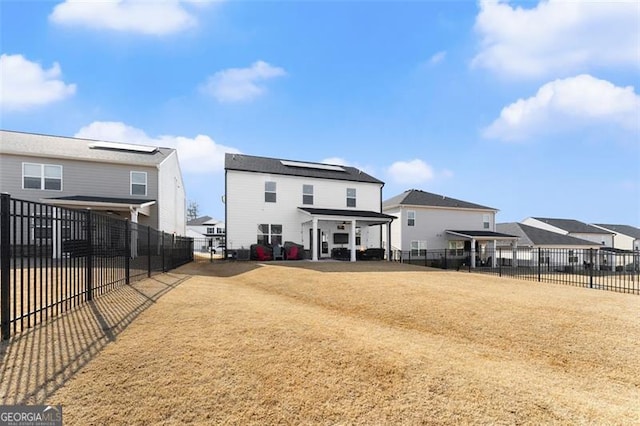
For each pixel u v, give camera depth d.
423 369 3.96
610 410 3.31
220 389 3.23
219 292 8.45
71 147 19.64
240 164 22.77
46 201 16.02
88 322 5.02
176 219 26.50
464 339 5.68
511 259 32.84
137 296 7.25
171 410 2.84
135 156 20.52
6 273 4.10
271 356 4.07
